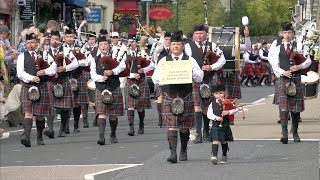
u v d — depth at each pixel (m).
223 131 13.29
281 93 15.74
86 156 14.74
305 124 19.52
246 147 15.14
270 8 76.19
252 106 25.39
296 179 11.77
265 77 42.66
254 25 75.62
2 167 13.55
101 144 16.33
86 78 19.66
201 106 16.11
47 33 19.05
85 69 19.28
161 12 44.41
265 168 12.76
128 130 19.25
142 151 15.25
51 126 17.81
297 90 15.70
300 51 15.91
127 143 16.59
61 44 18.28
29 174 12.75
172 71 13.55
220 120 13.16
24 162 14.12
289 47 15.92
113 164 13.66
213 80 16.30
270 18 75.94
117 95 16.47
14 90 20.33
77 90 19.09
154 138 17.44
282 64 15.85
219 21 66.62
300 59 15.70
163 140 17.00
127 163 13.77
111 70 16.27
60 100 18.00
